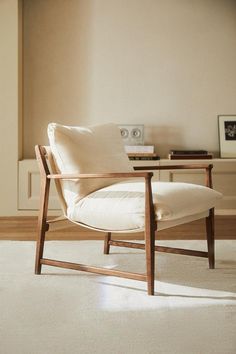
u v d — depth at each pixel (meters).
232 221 3.79
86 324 1.64
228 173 4.04
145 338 1.52
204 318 1.69
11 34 4.05
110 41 4.38
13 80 4.06
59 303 1.86
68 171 2.31
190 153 4.18
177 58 4.40
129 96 4.41
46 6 4.34
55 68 4.38
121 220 2.05
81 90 4.40
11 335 1.55
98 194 2.20
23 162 4.04
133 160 4.06
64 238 3.15
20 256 2.63
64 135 2.32
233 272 2.30
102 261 2.53
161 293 1.98
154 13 4.37
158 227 2.00
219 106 4.43
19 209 4.07
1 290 2.02
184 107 4.43
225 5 4.37
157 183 2.28
